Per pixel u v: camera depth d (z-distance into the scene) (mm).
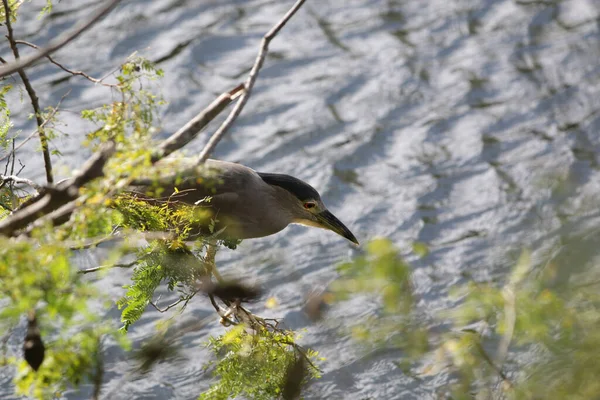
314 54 18719
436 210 15031
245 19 19625
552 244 13406
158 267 6609
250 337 6965
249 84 5539
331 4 20250
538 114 17094
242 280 7113
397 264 5586
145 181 6688
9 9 6602
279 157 16109
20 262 4211
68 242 4438
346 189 15477
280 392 6969
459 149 16344
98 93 16688
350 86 17844
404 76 18094
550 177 15367
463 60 18547
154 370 11453
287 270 13328
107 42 18469
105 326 4703
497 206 14953
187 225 6770
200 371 11523
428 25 19609
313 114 17094
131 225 6293
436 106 17375
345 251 13953
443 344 8734
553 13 19844
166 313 12250
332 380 11133
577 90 17562
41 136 6609
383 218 14875
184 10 19719
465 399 6715
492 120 17000
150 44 18578
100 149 5234
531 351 9438
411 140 16562
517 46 18859
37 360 4516
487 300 6297
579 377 5977
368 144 16453
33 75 17219
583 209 14430
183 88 17328
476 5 20156
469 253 13914
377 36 19266
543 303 6051
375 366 11258
